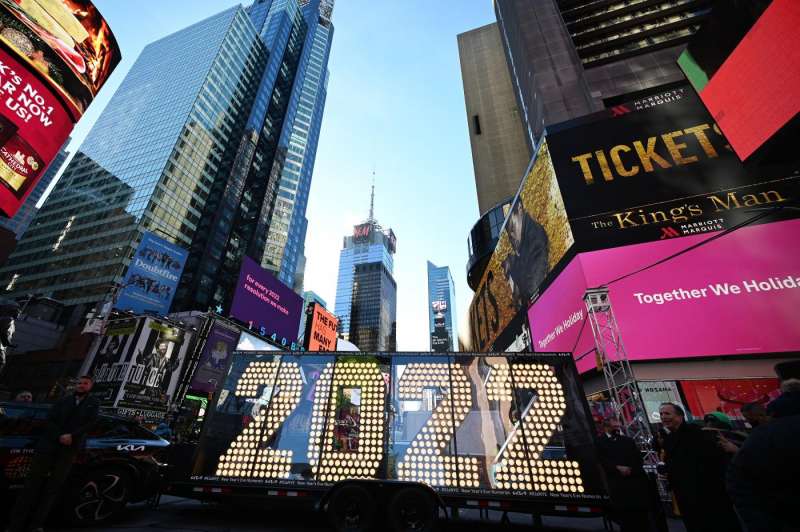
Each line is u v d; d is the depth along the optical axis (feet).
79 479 19.48
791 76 47.11
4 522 18.31
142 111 286.66
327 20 520.42
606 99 115.14
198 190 257.14
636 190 65.67
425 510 19.67
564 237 69.46
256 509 25.61
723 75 58.18
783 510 6.13
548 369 24.53
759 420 15.51
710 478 12.82
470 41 269.85
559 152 76.54
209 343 114.21
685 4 141.08
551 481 20.88
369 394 24.54
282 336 153.17
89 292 196.65
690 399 49.34
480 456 21.99
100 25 96.07
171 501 27.35
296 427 23.81
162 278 121.60
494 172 207.21
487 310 136.98
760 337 48.49
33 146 80.07
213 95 282.56
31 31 81.51
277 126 353.72
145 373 99.96
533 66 129.90
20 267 232.32
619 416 36.91
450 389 24.34
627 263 59.31
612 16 151.12
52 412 16.88
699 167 63.46
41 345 155.53
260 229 293.64
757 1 50.85
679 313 53.42
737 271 52.95
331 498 20.44
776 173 57.67
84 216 238.89
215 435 23.63
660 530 16.01
